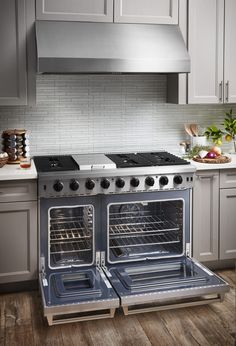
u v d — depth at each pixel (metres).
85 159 3.83
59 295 3.19
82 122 4.20
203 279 3.43
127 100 4.26
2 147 4.05
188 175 3.71
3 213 3.50
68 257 3.83
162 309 3.32
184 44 3.79
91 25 3.73
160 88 4.31
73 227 4.00
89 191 3.54
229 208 3.96
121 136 4.29
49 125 4.13
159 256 3.84
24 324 3.18
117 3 3.77
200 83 4.02
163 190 3.73
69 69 3.50
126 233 3.90
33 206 3.53
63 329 3.12
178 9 3.90
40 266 3.60
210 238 3.95
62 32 3.64
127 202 3.68
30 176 3.45
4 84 3.67
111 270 3.64
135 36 3.74
